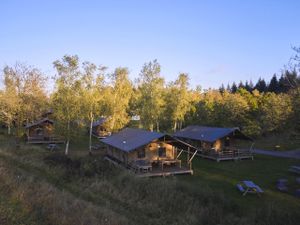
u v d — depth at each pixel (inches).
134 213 701.3
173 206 730.2
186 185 844.0
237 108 2272.4
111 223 531.8
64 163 1146.7
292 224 598.9
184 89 2064.5
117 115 1760.6
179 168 1203.9
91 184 912.9
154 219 666.8
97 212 587.2
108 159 1363.2
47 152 1441.9
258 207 768.9
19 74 1608.0
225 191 929.5
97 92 1588.3
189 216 668.7
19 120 1601.9
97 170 1045.2
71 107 1433.3
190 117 2561.5
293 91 737.0
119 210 711.1
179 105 2065.7
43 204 512.1
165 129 2514.8
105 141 1451.8
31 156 1268.5
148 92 1914.4
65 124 1449.3
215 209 690.2
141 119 1961.1
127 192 831.7
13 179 642.2
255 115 2368.4
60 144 1903.3
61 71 1425.9
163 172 1122.7
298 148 1823.3
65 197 639.8
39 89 1685.5
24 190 557.6
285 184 1004.6
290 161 1449.3
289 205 799.7
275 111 1888.5
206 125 2413.9
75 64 1438.2
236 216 677.9
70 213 499.5
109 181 932.6
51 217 456.4
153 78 1913.1
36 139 1918.1
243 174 1173.1
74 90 1446.9
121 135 1440.7
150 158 1243.8
